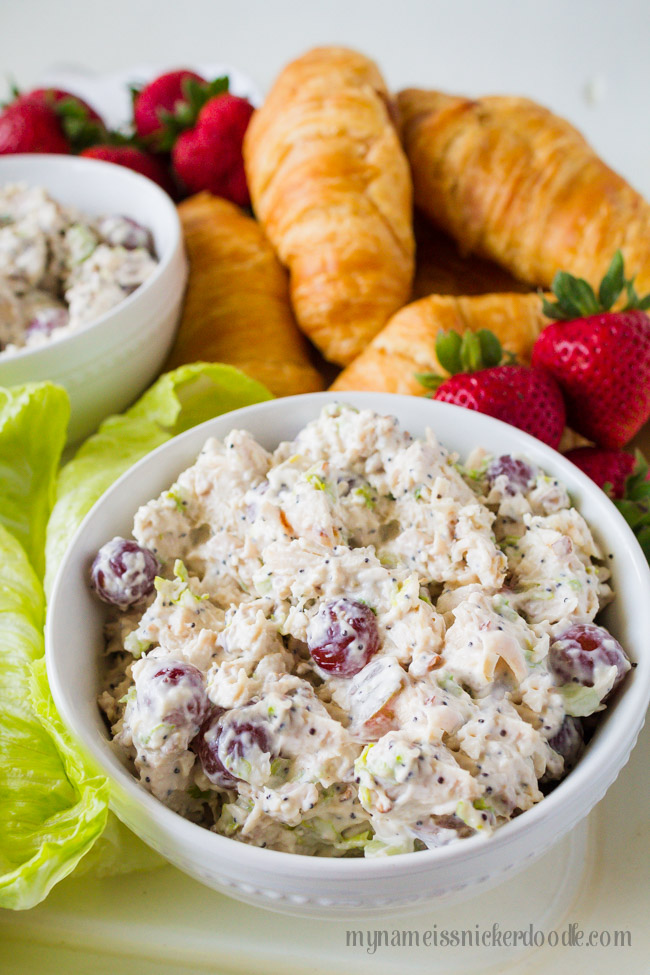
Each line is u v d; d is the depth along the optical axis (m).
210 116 0.57
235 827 0.33
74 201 0.55
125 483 0.39
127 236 0.52
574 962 0.34
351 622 0.34
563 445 0.47
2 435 0.43
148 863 0.36
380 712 0.33
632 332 0.44
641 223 0.52
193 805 0.34
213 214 0.56
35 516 0.44
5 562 0.41
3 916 0.36
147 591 0.37
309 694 0.34
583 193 0.52
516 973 0.34
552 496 0.37
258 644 0.34
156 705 0.33
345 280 0.51
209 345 0.52
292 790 0.33
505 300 0.49
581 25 0.90
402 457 0.37
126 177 0.53
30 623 0.39
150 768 0.33
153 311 0.48
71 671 0.35
